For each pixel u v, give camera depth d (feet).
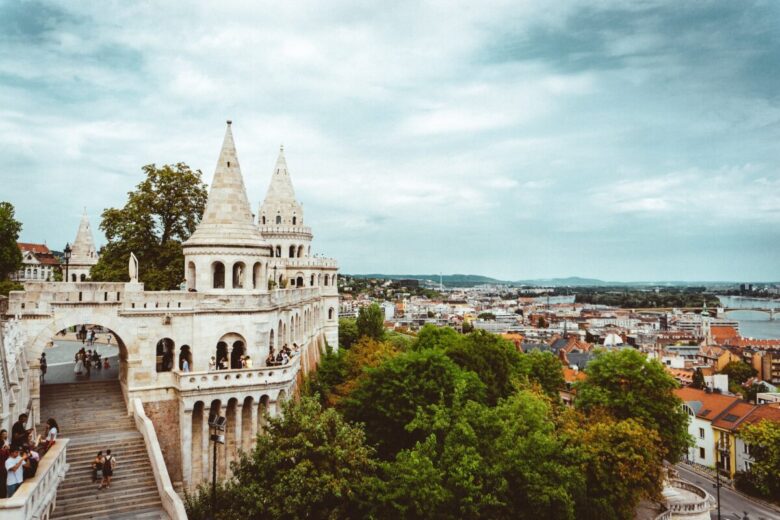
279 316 185.78
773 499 256.52
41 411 147.74
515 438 146.61
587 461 177.88
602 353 246.88
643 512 215.51
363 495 123.75
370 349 268.21
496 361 235.61
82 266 324.39
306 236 325.83
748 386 490.08
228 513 116.37
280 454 117.19
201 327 159.12
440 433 147.02
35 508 80.64
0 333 101.71
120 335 149.28
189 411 149.28
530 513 131.44
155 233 206.59
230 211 169.48
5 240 251.80
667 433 212.02
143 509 122.11
